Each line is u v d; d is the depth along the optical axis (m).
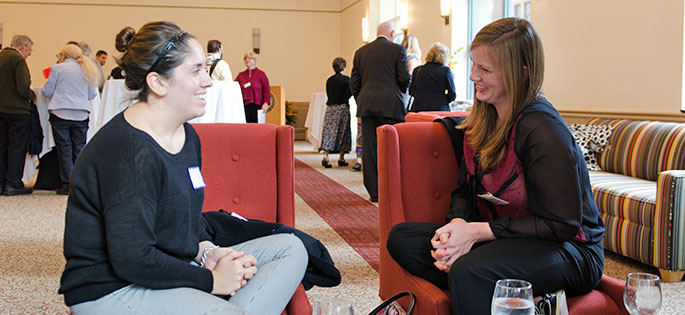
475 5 7.84
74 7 12.53
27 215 5.32
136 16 12.80
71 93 6.41
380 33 5.92
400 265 2.03
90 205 1.47
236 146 2.44
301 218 5.08
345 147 8.80
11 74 6.32
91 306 1.49
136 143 1.50
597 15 5.20
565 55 5.65
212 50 6.74
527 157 1.82
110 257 1.45
